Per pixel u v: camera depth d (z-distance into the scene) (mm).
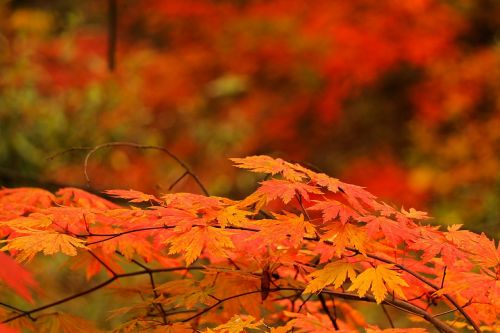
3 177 6648
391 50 12789
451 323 3035
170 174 8859
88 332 2957
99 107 7801
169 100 11273
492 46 13406
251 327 2586
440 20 12734
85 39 9406
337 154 13938
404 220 2621
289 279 2945
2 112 7332
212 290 2877
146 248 3016
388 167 12797
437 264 3010
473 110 12469
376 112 14312
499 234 7078
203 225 2520
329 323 3273
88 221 2646
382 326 6574
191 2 12914
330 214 2490
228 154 11055
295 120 13562
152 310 3045
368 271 2521
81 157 7605
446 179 11070
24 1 11500
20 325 2900
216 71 12922
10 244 2486
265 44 12992
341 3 12883
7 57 7754
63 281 6414
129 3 13102
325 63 12992
